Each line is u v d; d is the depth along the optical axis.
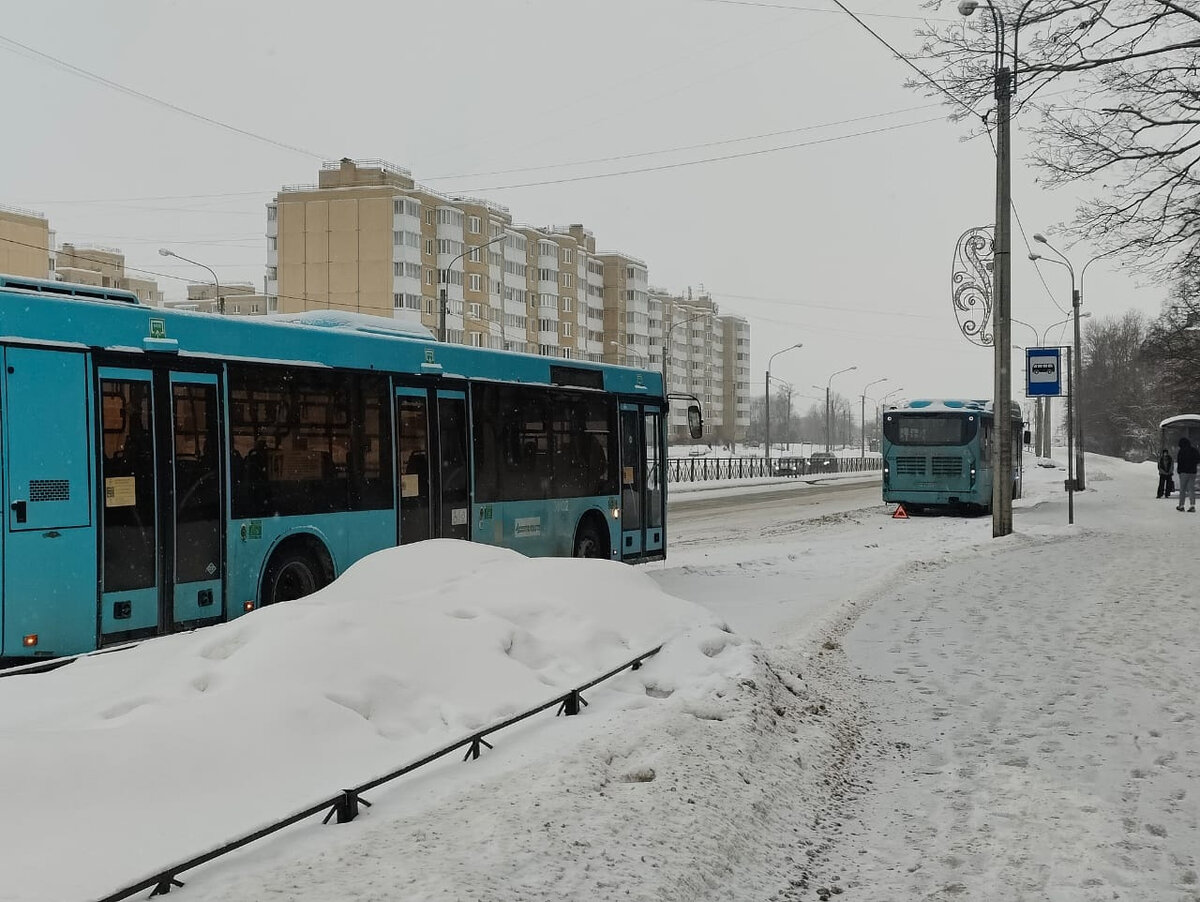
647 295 122.06
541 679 6.96
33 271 85.62
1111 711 8.02
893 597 14.42
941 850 5.36
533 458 14.34
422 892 3.88
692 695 7.15
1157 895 4.75
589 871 4.34
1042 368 23.55
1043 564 18.14
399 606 6.92
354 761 5.27
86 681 5.89
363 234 80.44
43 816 4.13
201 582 9.68
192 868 4.05
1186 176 12.45
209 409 9.86
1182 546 20.75
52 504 8.49
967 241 23.97
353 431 11.51
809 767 6.56
